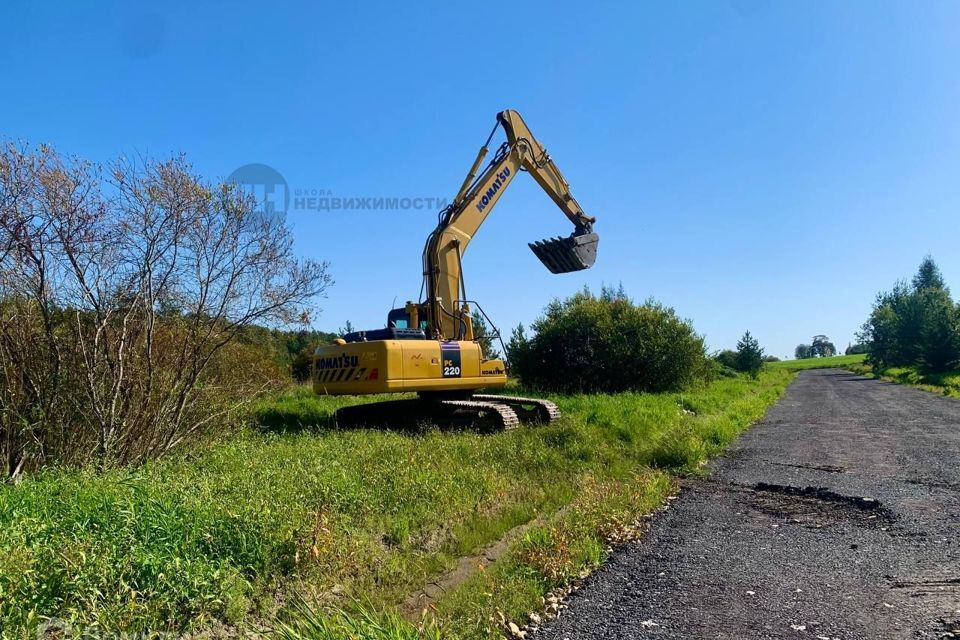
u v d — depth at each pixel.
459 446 9.12
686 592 4.84
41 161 6.61
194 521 4.65
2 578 3.29
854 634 4.04
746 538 6.29
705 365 27.69
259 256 8.80
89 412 7.14
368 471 7.05
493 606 4.30
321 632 3.48
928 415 17.48
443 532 5.92
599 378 23.67
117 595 3.49
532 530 5.83
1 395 6.53
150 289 7.61
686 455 10.10
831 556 5.65
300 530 4.77
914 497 7.76
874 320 51.12
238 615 3.91
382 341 11.06
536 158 14.45
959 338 35.50
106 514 4.49
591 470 8.88
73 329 7.18
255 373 11.34
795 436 13.78
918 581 4.95
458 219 12.85
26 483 5.41
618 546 6.04
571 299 26.25
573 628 4.22
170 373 8.21
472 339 12.98
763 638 4.00
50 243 6.73
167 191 7.66
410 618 4.19
